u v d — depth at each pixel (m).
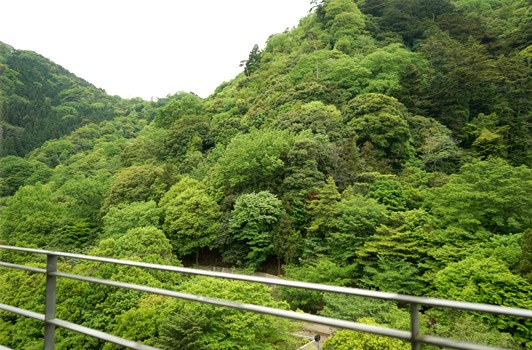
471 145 36.75
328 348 11.04
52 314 2.53
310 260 21.09
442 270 15.07
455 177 22.30
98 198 39.28
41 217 29.92
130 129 111.50
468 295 13.04
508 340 10.35
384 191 23.42
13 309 2.78
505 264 14.37
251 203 24.59
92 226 34.69
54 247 27.94
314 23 80.38
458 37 62.34
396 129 32.31
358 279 18.52
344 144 29.92
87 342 13.71
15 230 29.34
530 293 12.06
